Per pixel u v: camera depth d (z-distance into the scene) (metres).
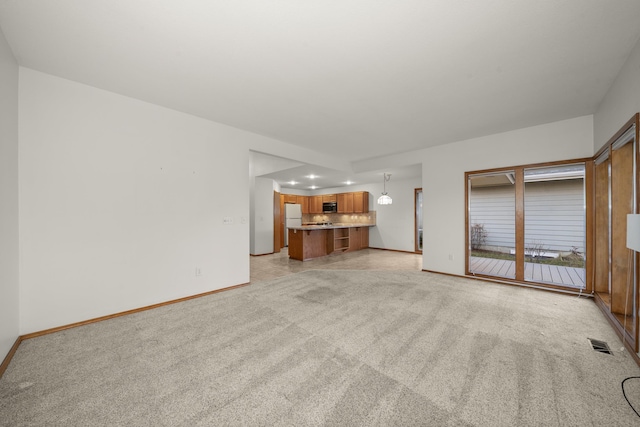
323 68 2.39
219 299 3.41
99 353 2.07
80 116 2.63
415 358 2.00
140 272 3.02
